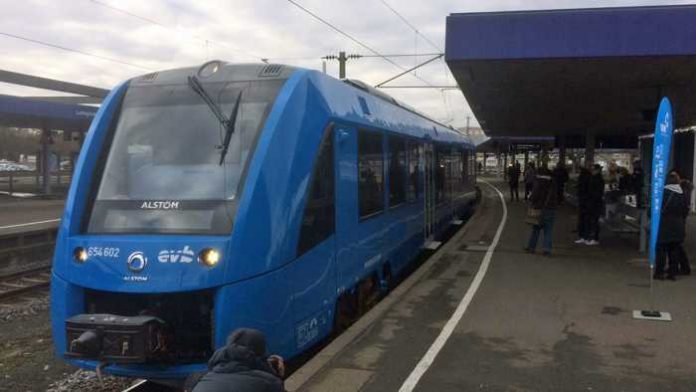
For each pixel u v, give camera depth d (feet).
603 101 56.90
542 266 36.58
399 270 33.19
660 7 33.30
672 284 31.45
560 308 26.89
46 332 28.71
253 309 17.01
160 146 19.45
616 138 120.37
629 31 33.65
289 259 18.42
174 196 18.31
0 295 34.96
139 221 18.10
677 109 62.85
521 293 29.66
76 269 17.52
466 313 26.05
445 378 18.62
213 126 19.36
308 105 20.39
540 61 36.01
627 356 20.57
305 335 19.69
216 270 16.48
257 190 17.62
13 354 24.86
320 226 20.79
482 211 73.92
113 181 19.25
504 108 64.23
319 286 20.74
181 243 16.81
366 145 26.35
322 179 20.98
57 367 23.20
